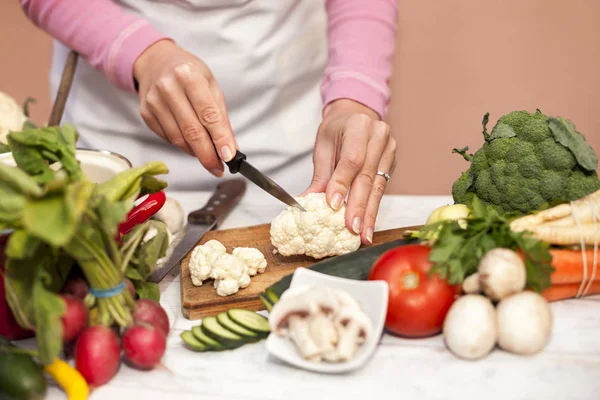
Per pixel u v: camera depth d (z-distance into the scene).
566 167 1.19
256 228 1.48
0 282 1.01
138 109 1.85
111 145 1.92
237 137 1.91
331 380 0.97
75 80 1.88
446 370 0.98
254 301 1.19
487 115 1.29
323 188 1.44
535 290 1.05
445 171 3.34
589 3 2.99
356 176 1.35
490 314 0.97
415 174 3.37
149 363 0.97
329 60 1.70
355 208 1.31
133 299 1.01
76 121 1.92
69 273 1.01
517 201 1.22
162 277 1.24
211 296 1.18
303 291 1.03
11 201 0.82
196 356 1.04
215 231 1.46
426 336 1.06
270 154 1.91
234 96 1.85
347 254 1.18
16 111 1.56
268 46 1.80
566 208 1.15
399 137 3.33
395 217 1.54
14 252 0.85
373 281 1.02
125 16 1.54
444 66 3.18
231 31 1.77
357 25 1.65
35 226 0.79
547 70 3.13
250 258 1.24
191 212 1.51
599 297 1.16
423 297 1.01
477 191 1.28
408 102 3.27
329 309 0.98
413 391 0.94
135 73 1.49
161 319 1.01
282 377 0.98
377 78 1.61
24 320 0.95
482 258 1.01
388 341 1.06
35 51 3.48
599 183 1.21
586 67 3.09
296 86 1.89
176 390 0.96
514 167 1.21
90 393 0.96
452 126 3.27
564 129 1.20
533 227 1.09
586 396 0.91
